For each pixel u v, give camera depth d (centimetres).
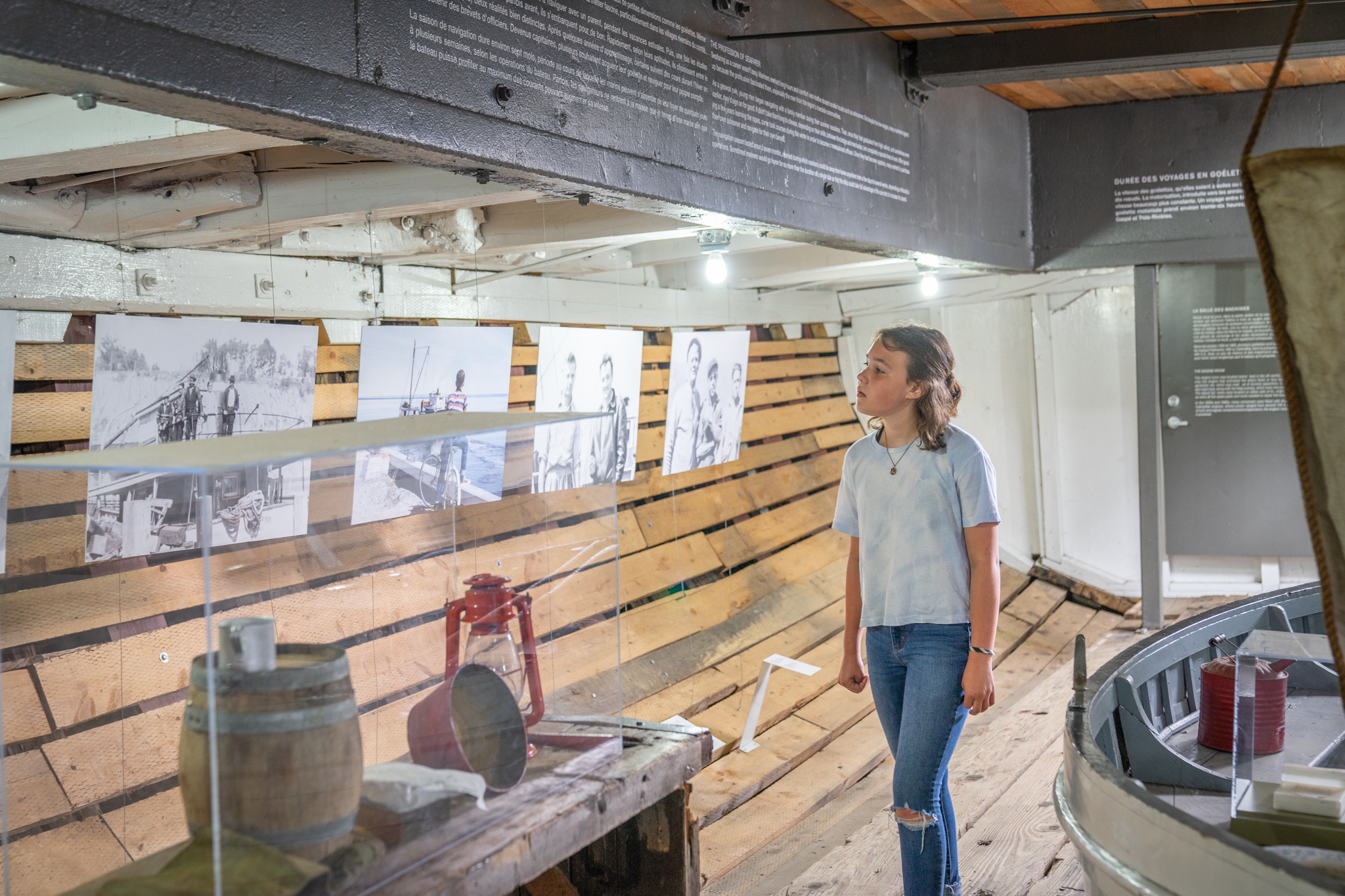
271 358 328
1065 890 325
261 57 195
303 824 138
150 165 259
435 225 369
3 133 214
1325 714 193
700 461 565
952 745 275
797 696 533
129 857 152
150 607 140
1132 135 640
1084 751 206
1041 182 657
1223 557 745
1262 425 682
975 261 577
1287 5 403
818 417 787
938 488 274
